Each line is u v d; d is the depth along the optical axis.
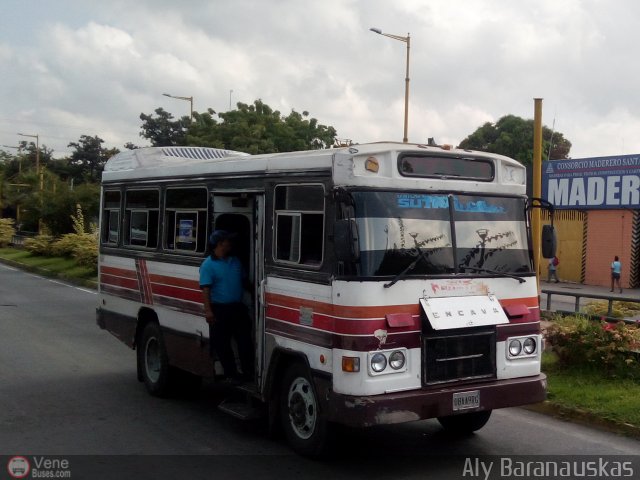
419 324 5.88
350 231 5.52
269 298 6.68
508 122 46.19
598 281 30.03
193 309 7.87
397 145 6.06
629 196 28.55
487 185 6.52
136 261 9.18
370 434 7.23
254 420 7.65
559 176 31.28
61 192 35.22
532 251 6.77
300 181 6.28
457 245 6.24
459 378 6.05
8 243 46.50
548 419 7.82
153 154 9.52
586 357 8.81
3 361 10.77
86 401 8.47
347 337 5.65
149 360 8.95
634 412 7.41
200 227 7.82
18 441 6.84
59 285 23.80
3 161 69.12
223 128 31.70
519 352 6.41
